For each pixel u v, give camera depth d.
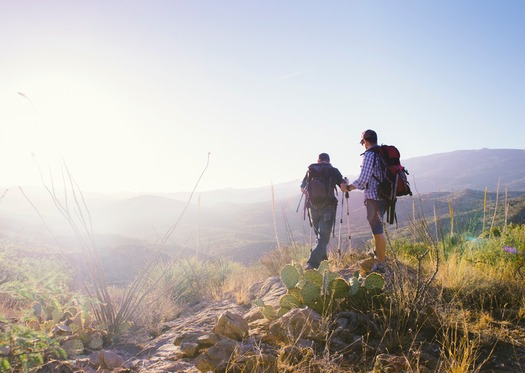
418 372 2.91
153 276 7.68
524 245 6.19
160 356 4.05
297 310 3.93
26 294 3.11
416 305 3.98
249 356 3.25
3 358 2.69
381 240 5.33
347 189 6.30
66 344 4.10
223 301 6.52
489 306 4.66
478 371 3.16
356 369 3.26
